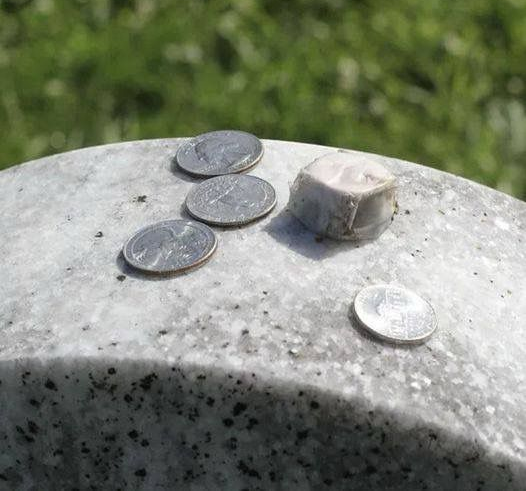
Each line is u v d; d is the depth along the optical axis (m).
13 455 0.26
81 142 0.47
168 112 0.49
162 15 0.55
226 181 0.29
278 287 0.26
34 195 0.30
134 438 0.25
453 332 0.26
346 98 0.50
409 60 0.53
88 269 0.27
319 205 0.27
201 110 0.49
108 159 0.31
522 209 0.31
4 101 0.49
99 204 0.29
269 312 0.26
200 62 0.51
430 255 0.28
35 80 0.50
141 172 0.31
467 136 0.49
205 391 0.24
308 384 0.24
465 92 0.52
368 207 0.27
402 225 0.29
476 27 0.57
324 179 0.27
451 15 0.57
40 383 0.25
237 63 0.52
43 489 0.26
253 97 0.49
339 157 0.28
